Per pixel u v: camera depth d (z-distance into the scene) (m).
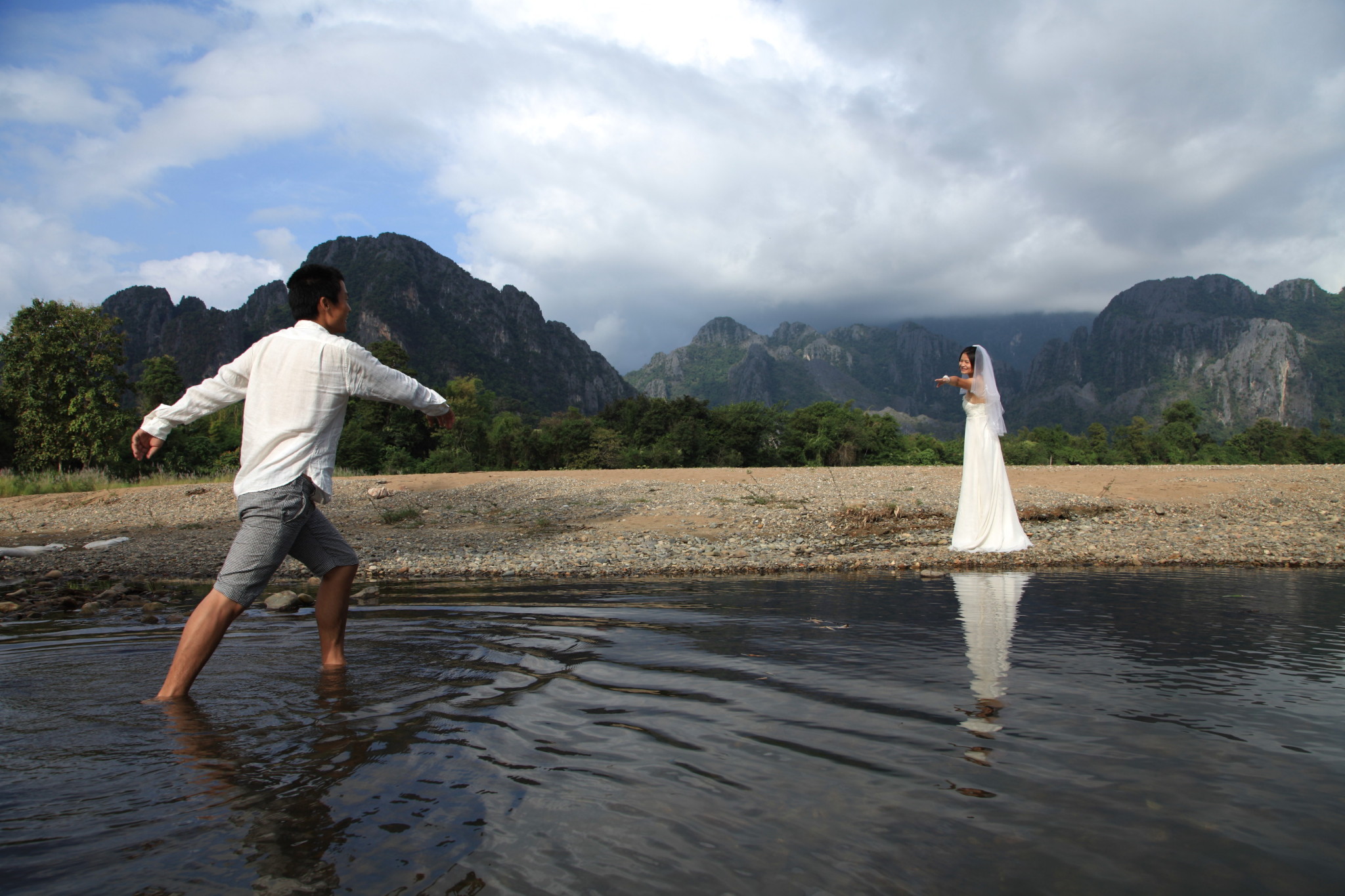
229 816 1.62
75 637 3.84
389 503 13.92
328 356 3.07
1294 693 2.56
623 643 3.45
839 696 2.53
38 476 20.33
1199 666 2.96
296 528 2.93
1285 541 8.27
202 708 2.42
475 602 4.97
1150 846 1.46
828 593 5.20
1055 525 10.45
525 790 1.75
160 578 7.14
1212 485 14.38
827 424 41.12
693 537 9.70
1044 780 1.80
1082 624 3.90
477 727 2.20
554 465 37.19
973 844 1.47
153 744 2.07
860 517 11.05
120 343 23.66
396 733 2.15
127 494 15.33
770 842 1.49
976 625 3.89
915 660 3.07
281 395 3.03
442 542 9.55
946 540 9.05
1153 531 9.47
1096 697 2.52
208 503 14.22
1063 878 1.33
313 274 3.30
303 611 4.71
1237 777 1.82
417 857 1.43
